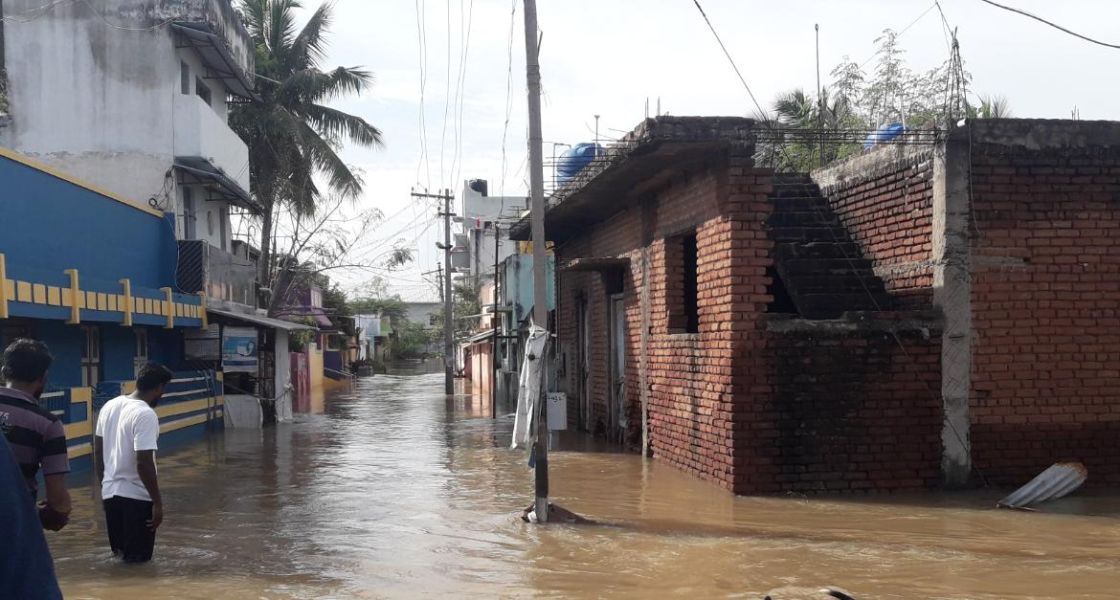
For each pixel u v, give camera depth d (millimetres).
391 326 79938
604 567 6719
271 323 20125
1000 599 5824
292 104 26828
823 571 6523
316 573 6645
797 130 9734
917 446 9578
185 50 20672
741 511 8734
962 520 8227
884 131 10148
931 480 9586
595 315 15539
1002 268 9508
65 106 19531
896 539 7527
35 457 4531
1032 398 9555
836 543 7383
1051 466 9203
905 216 10219
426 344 82875
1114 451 9617
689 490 9961
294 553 7289
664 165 10789
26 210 12516
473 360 40062
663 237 11938
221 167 20984
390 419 21312
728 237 9656
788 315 9766
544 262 8719
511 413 22750
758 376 9547
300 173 26781
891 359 9586
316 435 17453
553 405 8734
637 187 12336
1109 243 9594
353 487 10664
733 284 9578
